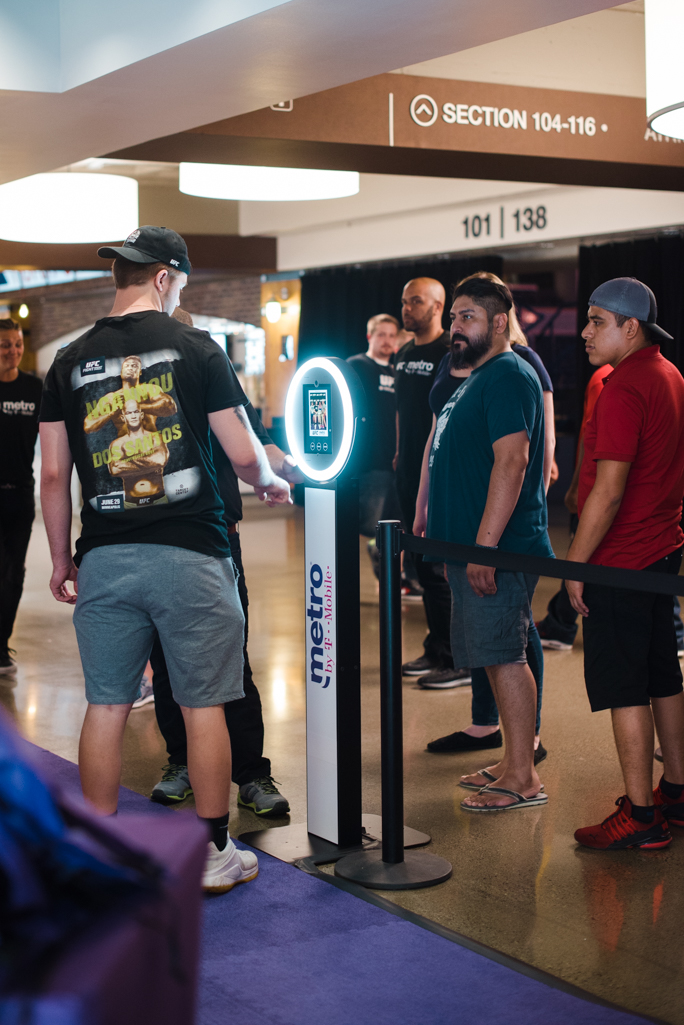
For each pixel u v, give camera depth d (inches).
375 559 273.7
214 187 259.0
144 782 140.0
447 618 188.4
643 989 87.0
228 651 100.3
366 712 173.3
